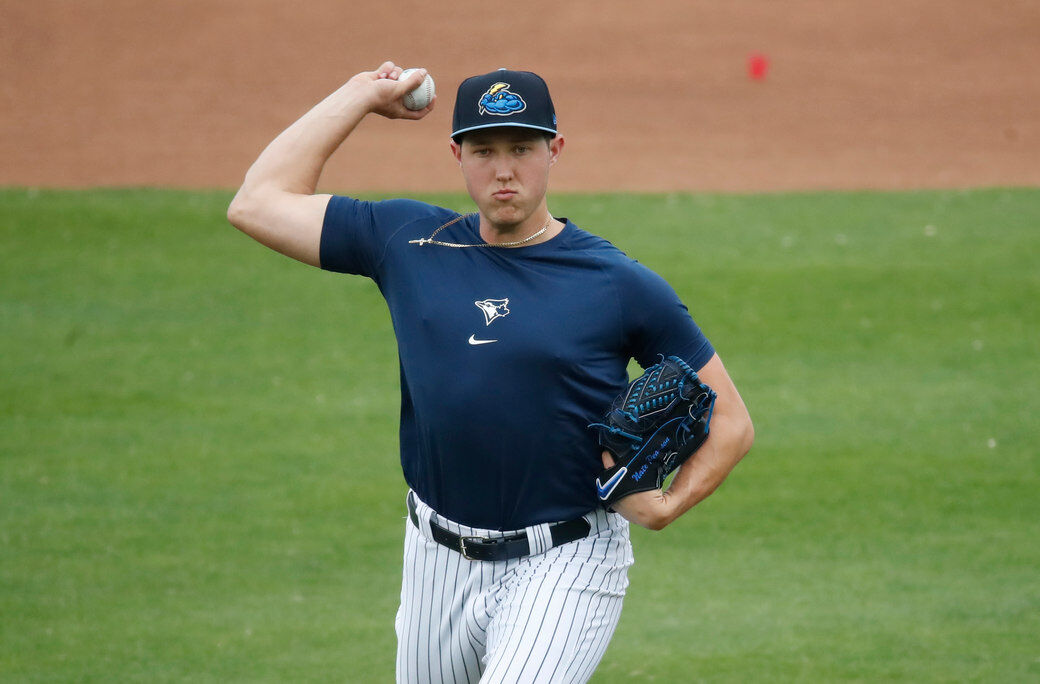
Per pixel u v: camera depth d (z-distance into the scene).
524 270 12.14
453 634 13.00
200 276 43.94
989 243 47.06
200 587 22.55
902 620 20.97
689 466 12.45
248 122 67.75
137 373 35.22
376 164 60.94
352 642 20.17
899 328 38.78
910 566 23.44
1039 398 33.06
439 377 12.04
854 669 19.02
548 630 12.01
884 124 68.62
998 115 69.75
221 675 18.81
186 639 20.23
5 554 23.91
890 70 78.62
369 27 85.25
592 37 84.75
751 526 25.66
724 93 74.81
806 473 28.47
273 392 34.06
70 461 29.05
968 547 24.31
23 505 26.45
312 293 42.66
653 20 88.50
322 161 13.55
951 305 40.66
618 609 12.81
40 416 31.92
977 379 34.59
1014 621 20.86
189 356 36.69
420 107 13.92
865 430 31.06
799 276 43.50
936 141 65.12
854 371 35.34
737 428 12.51
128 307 40.78
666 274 43.72
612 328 12.05
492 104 11.66
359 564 23.77
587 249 12.27
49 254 45.84
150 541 24.72
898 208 52.41
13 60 77.12
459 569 12.71
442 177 58.56
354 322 40.09
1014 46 82.38
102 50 79.50
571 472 12.27
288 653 19.72
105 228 49.06
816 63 80.19
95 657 19.48
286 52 80.31
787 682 18.53
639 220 50.78
